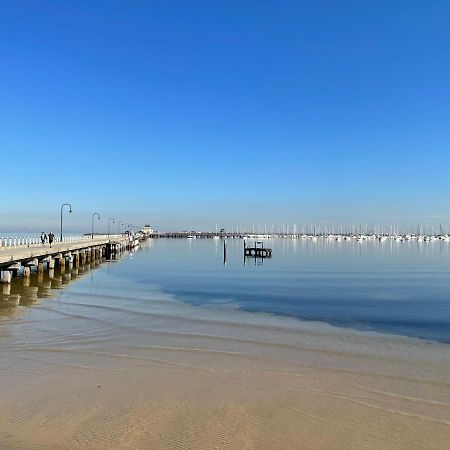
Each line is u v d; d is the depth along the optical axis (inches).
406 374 429.7
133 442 280.1
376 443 286.7
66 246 1625.2
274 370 437.7
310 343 554.3
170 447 274.7
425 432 303.1
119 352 495.2
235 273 1638.8
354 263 2347.4
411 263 2378.2
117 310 757.9
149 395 363.6
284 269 1879.9
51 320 658.2
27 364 444.5
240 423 312.8
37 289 1014.4
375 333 623.8
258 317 735.7
